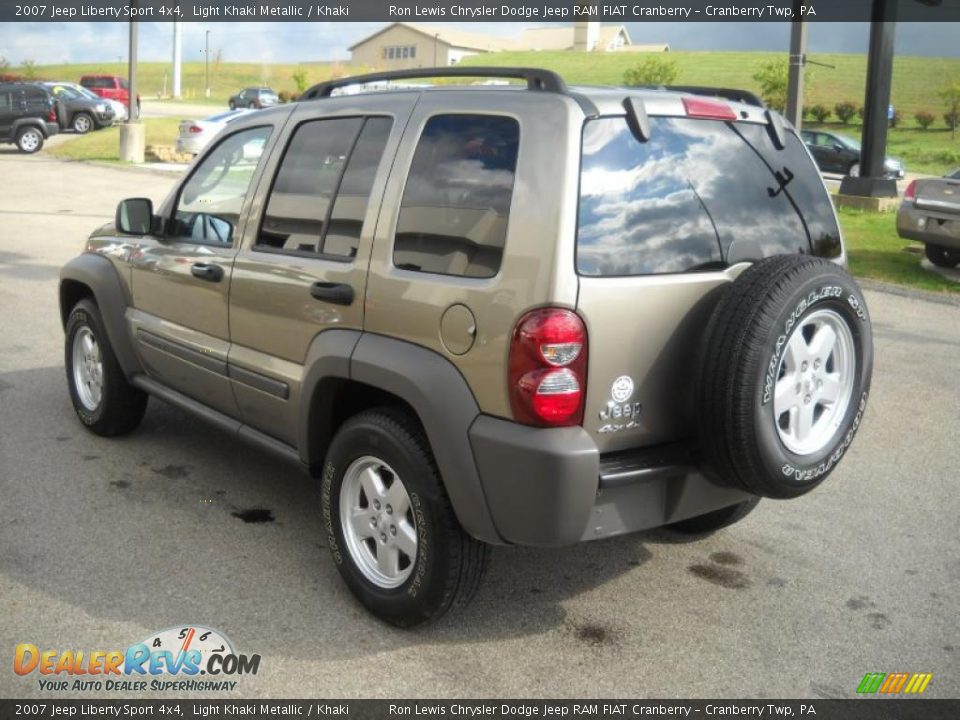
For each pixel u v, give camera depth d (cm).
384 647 360
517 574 424
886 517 501
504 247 327
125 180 2272
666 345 340
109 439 581
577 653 360
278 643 361
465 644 364
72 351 588
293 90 7544
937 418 675
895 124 5866
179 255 482
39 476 519
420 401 342
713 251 354
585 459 317
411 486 351
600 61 8544
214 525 464
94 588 398
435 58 10381
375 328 367
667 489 355
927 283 1209
